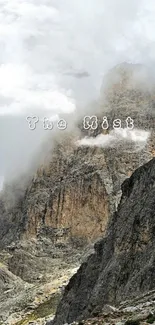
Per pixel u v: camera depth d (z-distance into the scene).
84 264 130.38
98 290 102.56
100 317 53.72
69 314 119.31
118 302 89.38
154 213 101.88
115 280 99.50
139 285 87.31
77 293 122.44
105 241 126.25
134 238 102.69
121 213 118.31
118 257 104.56
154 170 116.25
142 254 97.44
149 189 113.06
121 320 48.34
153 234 99.00
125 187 125.88
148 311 49.56
